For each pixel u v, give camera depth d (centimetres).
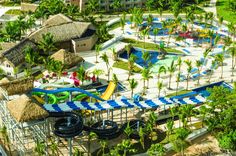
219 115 10231
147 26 18300
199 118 11162
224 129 10206
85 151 9850
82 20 18650
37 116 8925
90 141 10225
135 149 9844
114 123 10319
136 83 11894
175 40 17162
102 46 16275
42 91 10519
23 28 17475
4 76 13888
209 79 13600
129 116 11438
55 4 19475
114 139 10294
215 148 9988
